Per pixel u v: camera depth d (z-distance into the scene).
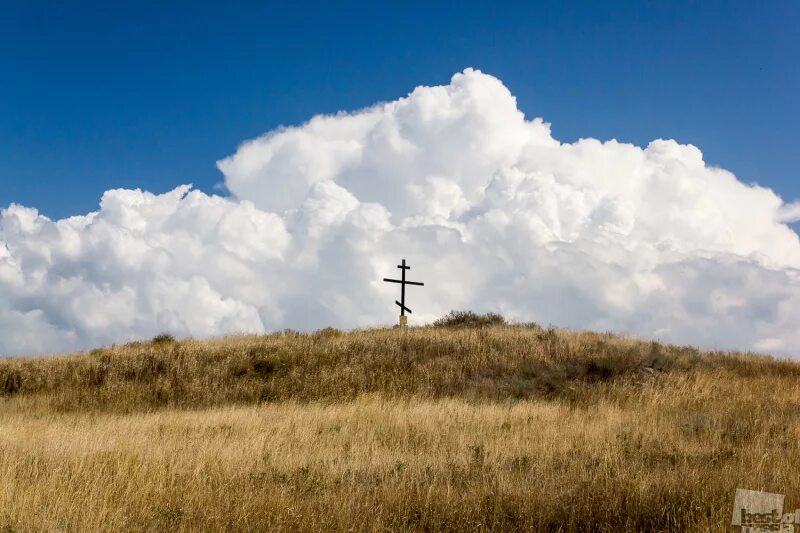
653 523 7.21
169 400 21.83
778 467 9.05
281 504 7.90
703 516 7.16
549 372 23.27
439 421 15.16
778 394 19.16
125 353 25.95
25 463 10.22
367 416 16.22
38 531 7.14
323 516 7.50
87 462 10.12
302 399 21.64
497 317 32.19
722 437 12.77
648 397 18.92
